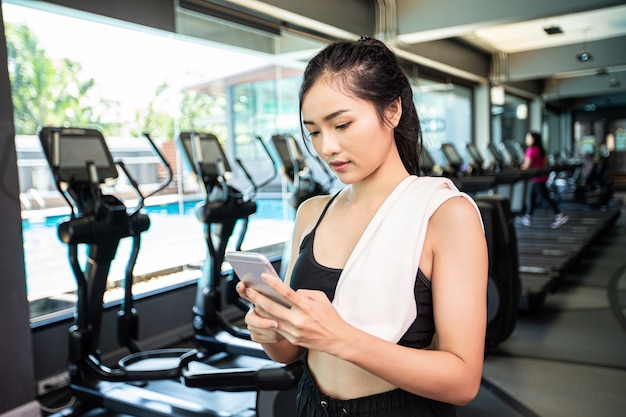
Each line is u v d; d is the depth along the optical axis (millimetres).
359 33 5727
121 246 4746
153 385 3096
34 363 3084
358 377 852
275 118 6254
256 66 5840
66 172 2633
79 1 3516
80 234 2615
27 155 3707
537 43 9023
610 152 17375
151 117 4668
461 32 5957
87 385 2773
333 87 799
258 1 4371
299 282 908
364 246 812
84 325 2814
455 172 5910
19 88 3586
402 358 716
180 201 5012
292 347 1027
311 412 902
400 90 867
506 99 11648
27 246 3752
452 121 9383
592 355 3277
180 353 2955
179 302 4082
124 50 4309
